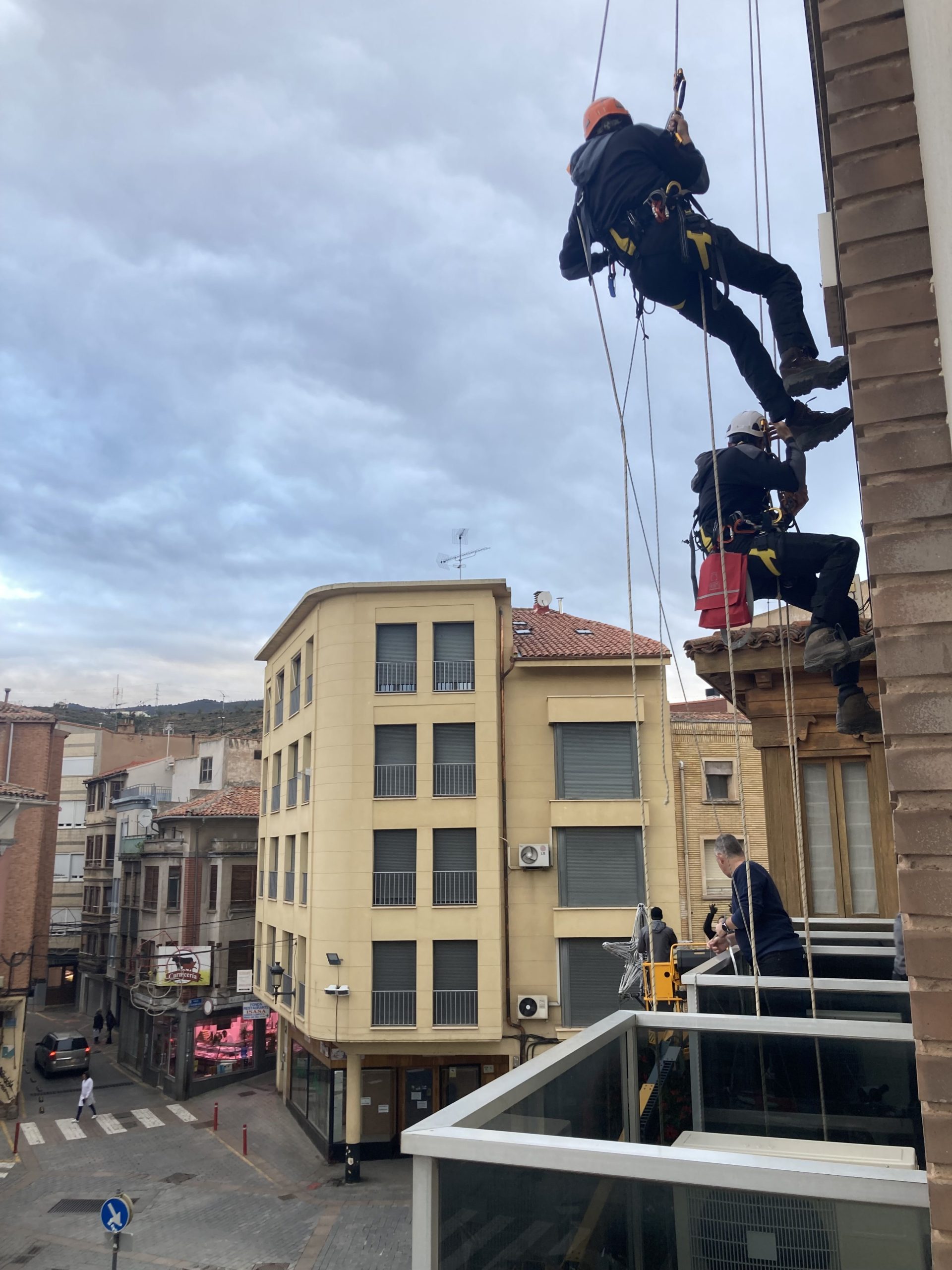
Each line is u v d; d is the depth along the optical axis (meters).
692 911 29.47
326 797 24.91
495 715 24.81
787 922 5.07
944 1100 2.00
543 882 24.42
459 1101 2.30
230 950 36.06
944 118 2.13
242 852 37.06
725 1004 4.53
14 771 45.16
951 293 2.11
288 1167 25.19
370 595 25.59
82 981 51.62
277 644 32.50
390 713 24.95
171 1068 34.41
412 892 24.11
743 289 4.05
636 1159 1.99
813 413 4.09
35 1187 23.80
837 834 10.25
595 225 4.16
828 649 3.77
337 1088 25.59
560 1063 2.66
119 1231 15.80
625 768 25.05
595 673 25.59
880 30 2.58
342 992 23.34
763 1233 1.95
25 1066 39.12
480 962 23.56
